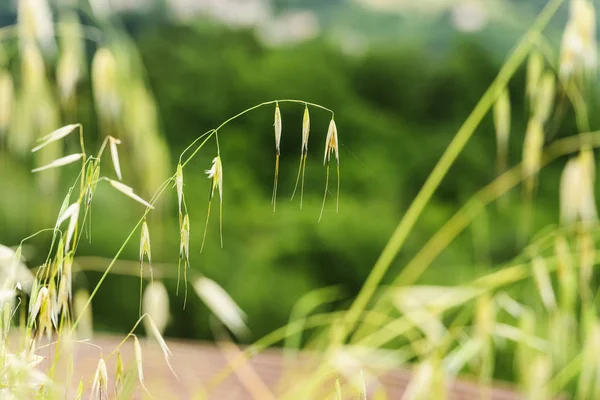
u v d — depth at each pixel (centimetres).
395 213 374
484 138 422
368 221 354
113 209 328
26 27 104
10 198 261
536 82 107
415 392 93
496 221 356
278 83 410
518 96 427
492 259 348
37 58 109
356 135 407
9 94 110
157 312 87
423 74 454
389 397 111
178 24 467
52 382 68
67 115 109
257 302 329
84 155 67
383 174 385
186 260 66
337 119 406
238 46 457
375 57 455
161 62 430
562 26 462
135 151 132
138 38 455
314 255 345
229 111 407
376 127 412
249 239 352
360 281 342
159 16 474
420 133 432
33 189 261
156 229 181
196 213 347
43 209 221
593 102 383
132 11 471
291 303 330
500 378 244
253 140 399
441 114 447
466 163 408
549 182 385
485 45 464
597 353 113
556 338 114
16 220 265
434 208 384
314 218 350
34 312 67
